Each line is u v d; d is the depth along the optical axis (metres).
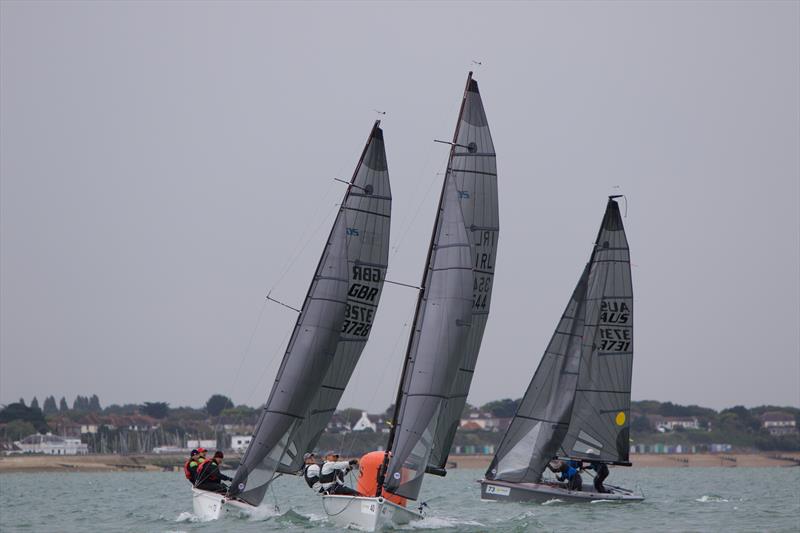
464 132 131.00
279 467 126.06
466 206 130.25
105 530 127.06
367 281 127.62
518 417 159.62
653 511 147.50
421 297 119.00
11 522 149.00
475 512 142.00
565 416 157.88
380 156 128.75
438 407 111.25
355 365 128.25
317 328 122.12
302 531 112.81
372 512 107.62
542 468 158.00
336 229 124.06
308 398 122.25
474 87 131.88
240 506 123.81
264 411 122.62
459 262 113.00
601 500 157.62
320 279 123.00
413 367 112.62
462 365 130.50
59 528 134.25
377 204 128.38
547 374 159.38
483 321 132.00
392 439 116.75
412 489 110.56
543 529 119.31
